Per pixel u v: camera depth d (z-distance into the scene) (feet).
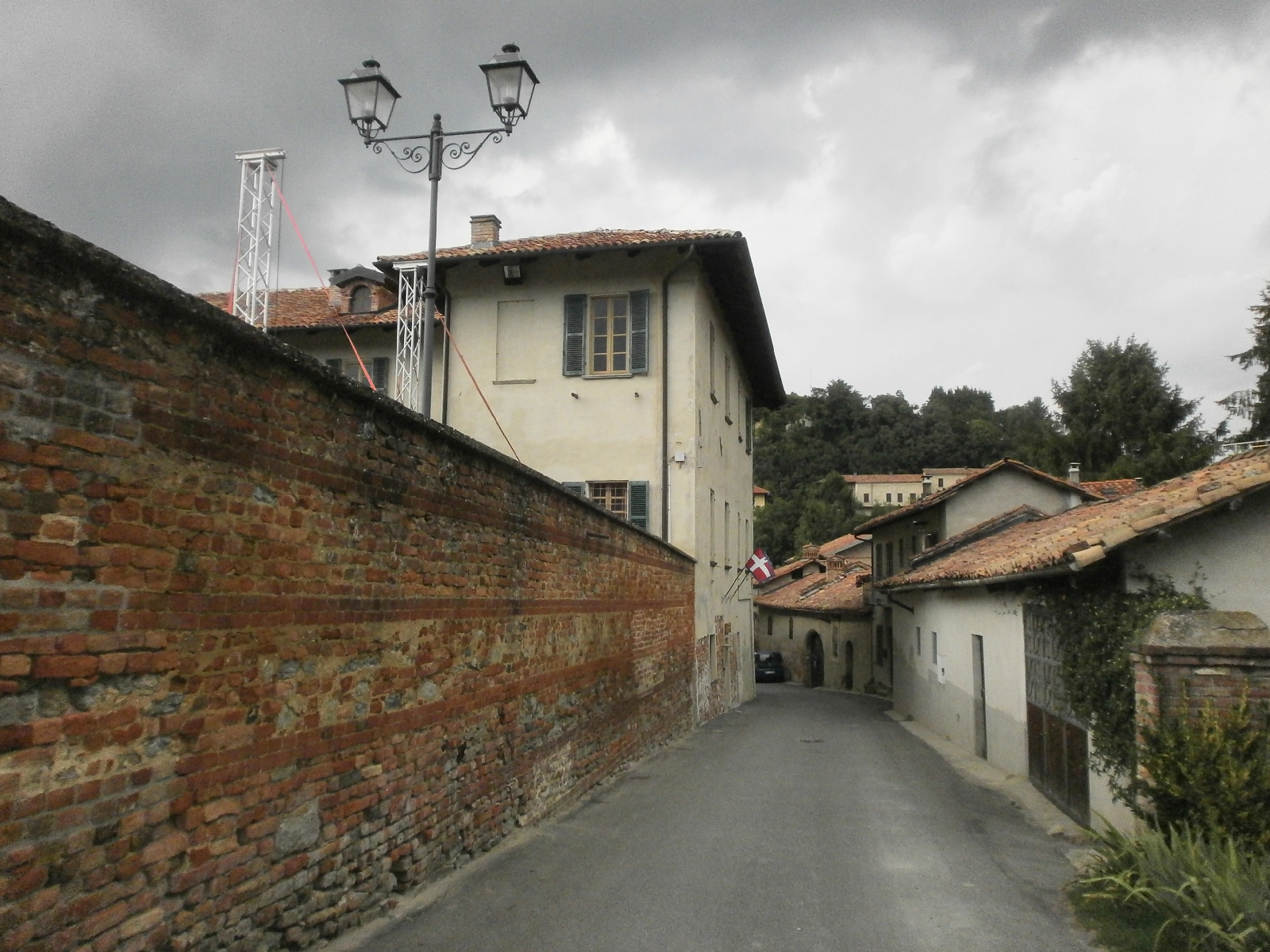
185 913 13.24
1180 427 150.30
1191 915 17.74
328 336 74.95
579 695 34.24
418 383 65.72
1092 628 28.71
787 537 234.38
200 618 13.50
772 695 115.75
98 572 11.59
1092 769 28.81
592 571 36.37
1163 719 23.26
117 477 11.89
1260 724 22.50
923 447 284.41
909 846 27.45
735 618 89.66
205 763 13.65
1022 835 29.53
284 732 15.65
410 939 17.78
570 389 66.80
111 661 11.80
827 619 136.05
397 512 19.75
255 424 14.79
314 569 16.52
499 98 34.86
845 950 18.34
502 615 26.23
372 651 18.69
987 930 19.62
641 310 66.39
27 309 10.53
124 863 12.06
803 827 30.01
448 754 22.48
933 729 66.08
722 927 19.57
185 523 13.16
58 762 11.00
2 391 10.21
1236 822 20.72
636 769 42.50
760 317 78.64
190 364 13.25
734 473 88.33
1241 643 23.13
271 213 51.37
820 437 294.87
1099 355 160.56
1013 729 41.75
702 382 68.03
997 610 45.03
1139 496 39.63
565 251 64.59
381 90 35.55
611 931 19.02
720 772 42.14
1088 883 21.31
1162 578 26.78
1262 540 26.58
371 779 18.63
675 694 56.39
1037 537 48.67
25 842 10.54
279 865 15.53
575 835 27.78
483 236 75.56
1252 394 115.55
